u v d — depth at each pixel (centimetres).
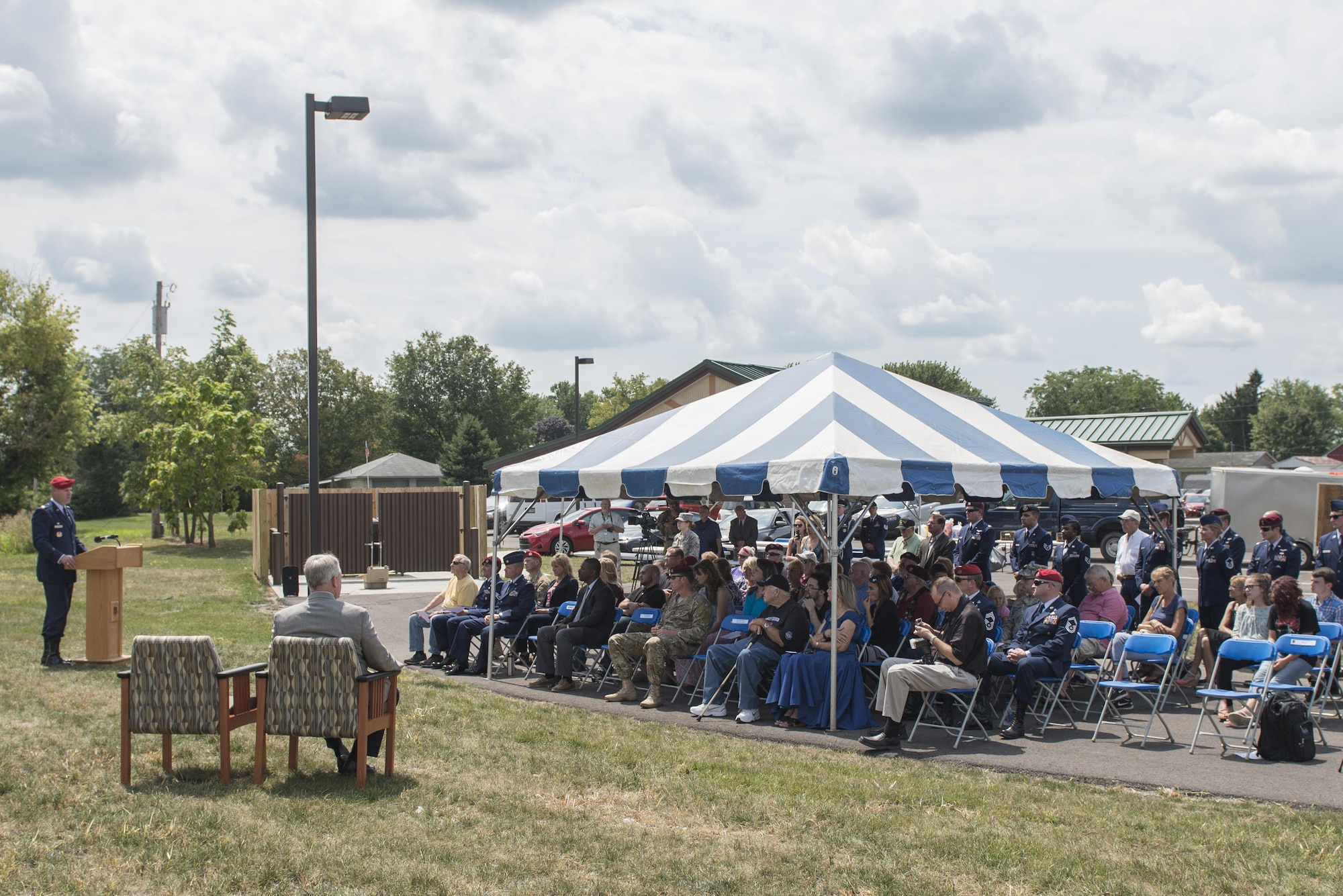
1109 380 10744
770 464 916
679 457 1036
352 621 667
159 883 498
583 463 1153
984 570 1305
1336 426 9881
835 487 866
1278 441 9619
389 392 9275
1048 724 902
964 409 1133
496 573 1148
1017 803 655
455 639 1175
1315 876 526
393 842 561
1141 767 751
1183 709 968
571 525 2994
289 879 509
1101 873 533
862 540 1545
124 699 653
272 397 7375
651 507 2892
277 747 759
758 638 938
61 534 1073
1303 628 897
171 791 639
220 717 654
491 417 9400
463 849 555
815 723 890
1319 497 2523
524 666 1210
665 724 905
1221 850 563
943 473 930
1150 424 4241
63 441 4147
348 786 662
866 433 952
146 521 6388
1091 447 1155
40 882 491
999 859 551
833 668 871
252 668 676
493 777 702
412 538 2423
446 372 9344
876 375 1116
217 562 2842
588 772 722
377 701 671
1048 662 859
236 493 3634
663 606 1074
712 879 523
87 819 582
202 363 4522
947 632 845
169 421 3850
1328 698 962
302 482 7375
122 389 4444
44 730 780
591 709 966
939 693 895
